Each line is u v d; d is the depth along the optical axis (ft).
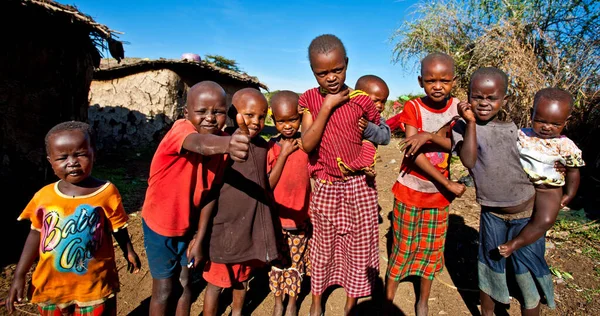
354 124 7.70
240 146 4.91
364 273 8.51
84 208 6.63
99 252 6.83
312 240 8.84
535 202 7.25
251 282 10.96
